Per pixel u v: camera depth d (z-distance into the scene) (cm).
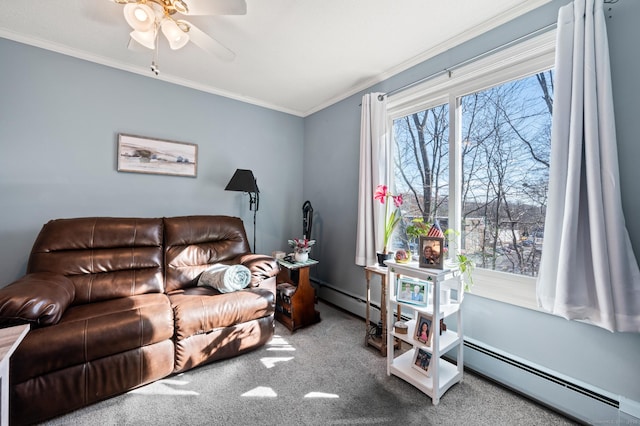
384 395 159
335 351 207
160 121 265
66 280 175
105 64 237
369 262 249
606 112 126
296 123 364
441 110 218
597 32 129
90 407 146
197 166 287
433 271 157
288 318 249
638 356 124
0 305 128
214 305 184
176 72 259
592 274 131
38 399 131
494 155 183
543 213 161
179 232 238
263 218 337
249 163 324
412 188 241
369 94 254
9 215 204
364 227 254
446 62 206
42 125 213
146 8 136
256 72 255
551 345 150
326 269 323
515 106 173
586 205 133
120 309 164
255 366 187
